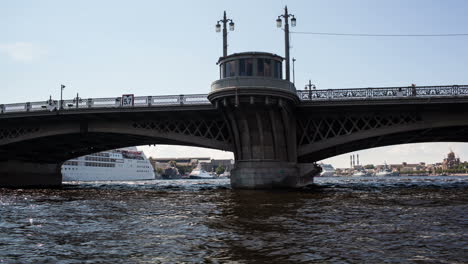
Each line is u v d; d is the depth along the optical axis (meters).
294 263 8.15
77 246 10.25
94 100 40.09
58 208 20.14
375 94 34.88
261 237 10.84
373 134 37.06
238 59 33.09
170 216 15.83
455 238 10.59
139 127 42.69
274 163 33.81
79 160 114.44
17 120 44.75
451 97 33.69
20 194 33.88
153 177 155.88
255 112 32.84
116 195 30.83
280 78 34.06
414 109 36.12
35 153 58.34
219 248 9.58
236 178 34.12
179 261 8.45
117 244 10.38
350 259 8.44
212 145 39.81
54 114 41.19
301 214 15.52
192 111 38.22
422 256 8.66
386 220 13.83
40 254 9.42
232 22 38.38
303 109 36.97
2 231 12.83
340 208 17.64
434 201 21.31
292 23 38.12
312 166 36.62
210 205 19.91
